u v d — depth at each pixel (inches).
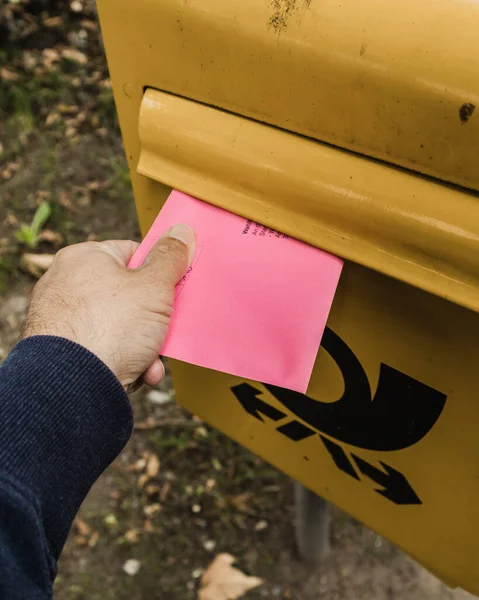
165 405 76.6
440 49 21.1
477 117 20.9
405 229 24.1
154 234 30.5
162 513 68.3
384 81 22.3
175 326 28.9
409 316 28.1
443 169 22.7
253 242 28.8
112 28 29.3
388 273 25.3
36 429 24.0
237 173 28.0
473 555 34.6
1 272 90.2
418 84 21.6
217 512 68.1
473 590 36.3
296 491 55.7
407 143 23.0
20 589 21.9
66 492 25.0
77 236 94.7
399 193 24.0
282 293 27.9
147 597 62.9
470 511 32.9
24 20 126.1
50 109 113.7
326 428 37.4
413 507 36.2
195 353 28.5
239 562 64.8
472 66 20.6
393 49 21.9
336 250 26.5
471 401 28.7
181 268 28.8
